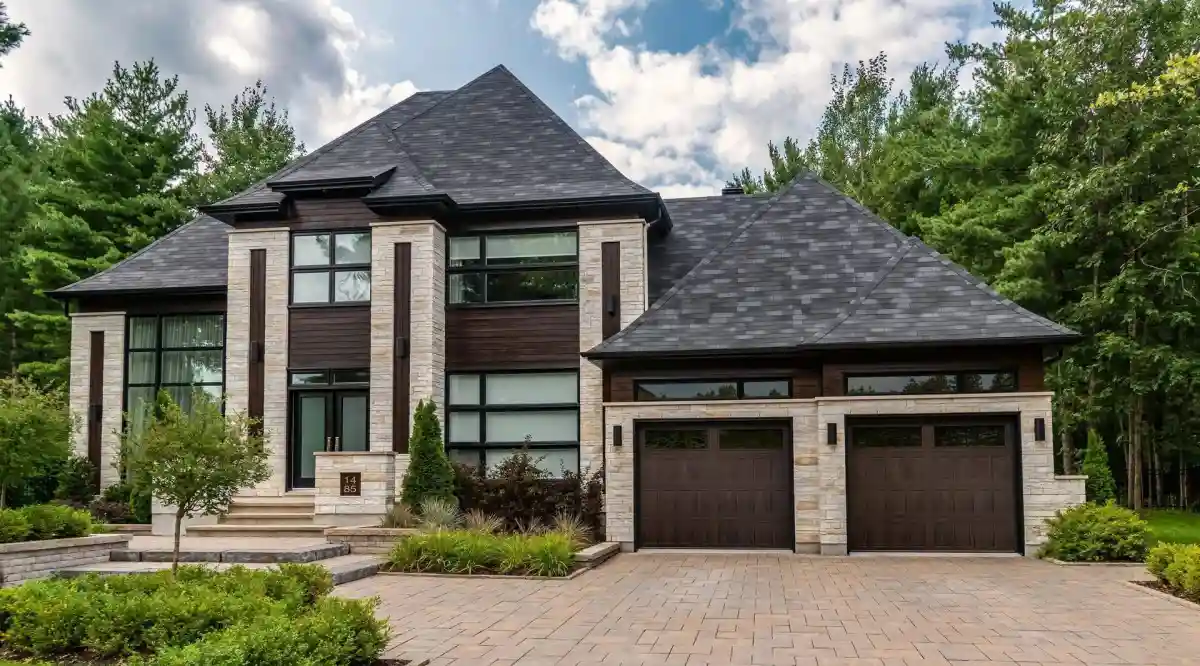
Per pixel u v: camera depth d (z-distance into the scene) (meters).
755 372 17.27
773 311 17.80
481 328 19.17
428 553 13.97
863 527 16.34
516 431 18.95
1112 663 8.04
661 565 14.95
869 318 16.83
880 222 19.30
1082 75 24.47
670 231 22.00
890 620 10.04
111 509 19.33
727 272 18.77
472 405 19.08
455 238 19.50
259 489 18.75
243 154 41.91
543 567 13.43
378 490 17.41
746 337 17.20
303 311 19.17
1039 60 26.25
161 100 35.12
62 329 31.38
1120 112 23.77
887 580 13.15
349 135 21.58
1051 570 14.14
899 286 17.50
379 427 18.42
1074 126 25.06
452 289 19.39
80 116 35.28
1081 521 15.11
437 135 21.36
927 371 16.38
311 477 19.06
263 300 19.28
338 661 7.34
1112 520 15.08
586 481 17.78
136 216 32.38
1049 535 15.40
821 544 16.25
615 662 8.09
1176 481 32.97
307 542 15.98
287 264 19.25
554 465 18.78
